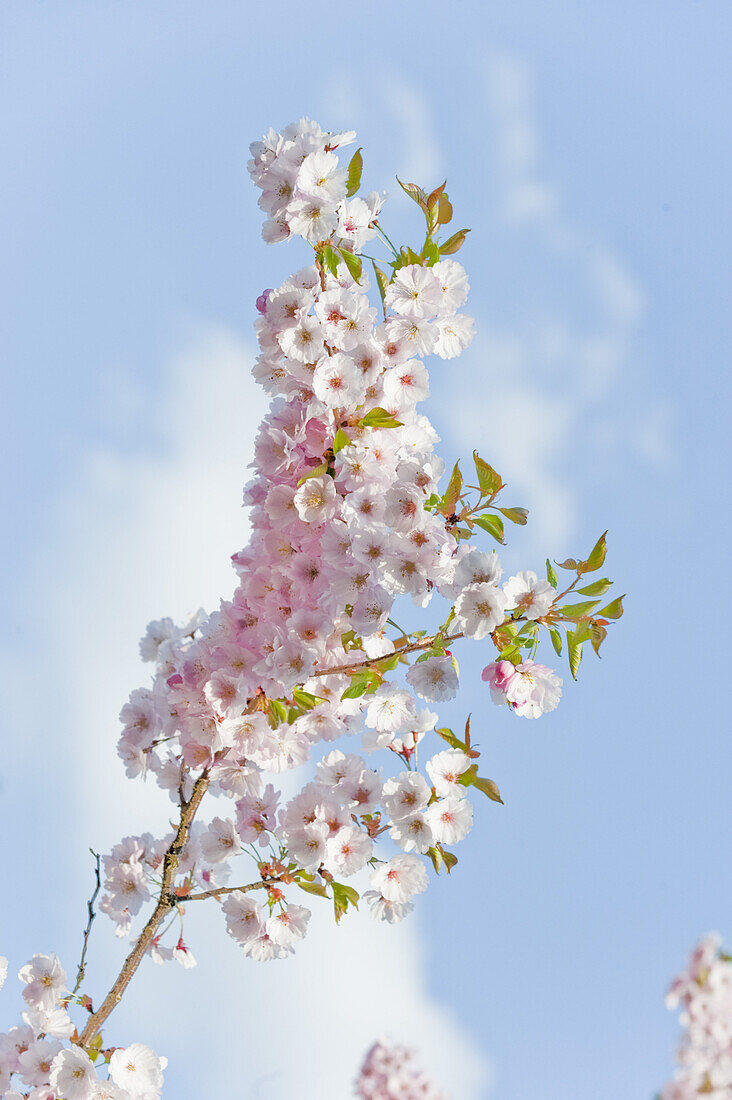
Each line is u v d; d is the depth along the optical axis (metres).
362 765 3.30
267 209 3.26
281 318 3.18
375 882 3.09
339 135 3.23
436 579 3.10
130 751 3.47
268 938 3.26
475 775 3.12
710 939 2.74
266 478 3.31
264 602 3.24
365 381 3.15
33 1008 3.16
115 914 3.40
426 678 3.25
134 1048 3.11
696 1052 2.64
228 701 3.13
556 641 3.09
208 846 3.36
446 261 3.29
